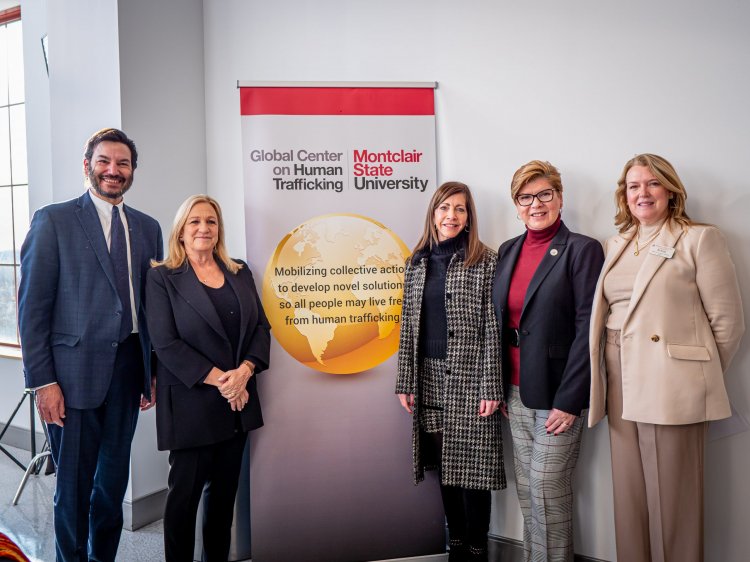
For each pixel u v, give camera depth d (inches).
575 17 95.1
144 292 90.9
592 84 94.7
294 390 100.9
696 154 89.5
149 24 110.1
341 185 102.0
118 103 106.7
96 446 88.8
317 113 101.3
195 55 118.9
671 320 77.5
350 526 101.7
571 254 84.7
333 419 101.6
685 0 88.9
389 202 102.7
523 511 91.7
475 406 90.3
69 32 114.3
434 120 103.3
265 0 112.3
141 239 93.1
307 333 101.2
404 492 102.6
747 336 87.0
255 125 100.7
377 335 102.4
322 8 109.0
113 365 86.9
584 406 83.0
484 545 95.7
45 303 84.4
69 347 85.0
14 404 157.9
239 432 89.6
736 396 87.7
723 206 88.3
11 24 157.2
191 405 84.3
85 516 88.0
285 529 100.5
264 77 113.2
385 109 102.3
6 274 163.5
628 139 92.9
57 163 118.8
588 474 96.7
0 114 161.2
